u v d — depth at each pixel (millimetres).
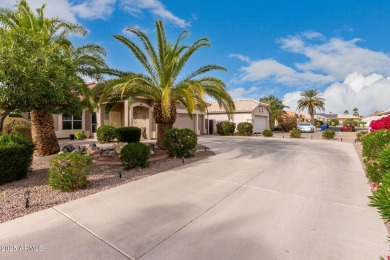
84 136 18547
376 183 5176
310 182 5957
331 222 3650
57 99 6855
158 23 10086
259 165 8086
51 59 6648
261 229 3439
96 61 10188
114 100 12188
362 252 2844
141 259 2740
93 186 5574
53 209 4180
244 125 25703
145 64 10562
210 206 4359
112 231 3389
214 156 9984
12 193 4965
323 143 16359
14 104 6500
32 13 9703
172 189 5387
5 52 5824
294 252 2852
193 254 2826
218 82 10180
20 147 5918
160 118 11094
